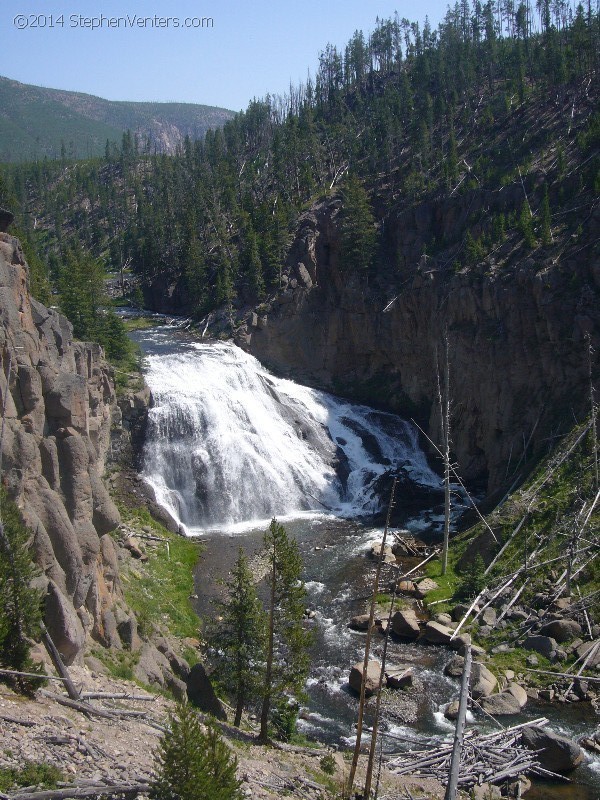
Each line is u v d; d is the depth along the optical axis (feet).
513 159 315.58
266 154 511.40
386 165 357.61
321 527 221.46
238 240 368.27
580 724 126.21
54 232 616.39
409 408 288.51
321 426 273.13
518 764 111.45
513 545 178.70
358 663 141.79
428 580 179.22
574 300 229.04
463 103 413.18
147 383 247.50
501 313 247.91
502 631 154.10
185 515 223.71
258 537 212.02
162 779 69.67
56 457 113.60
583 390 216.54
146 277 400.06
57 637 96.73
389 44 567.18
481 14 517.55
